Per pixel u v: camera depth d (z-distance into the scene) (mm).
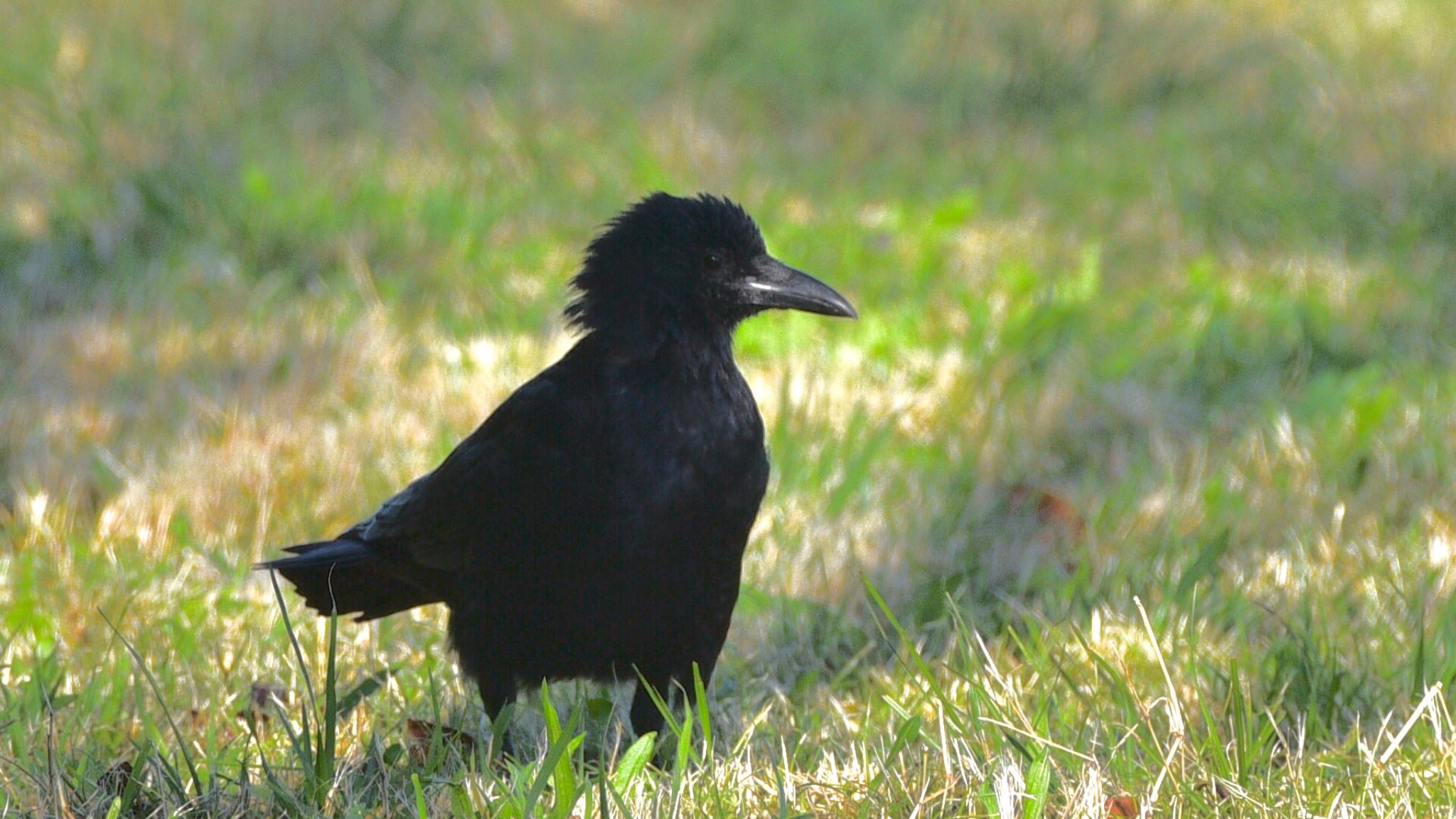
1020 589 8961
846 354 12500
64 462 10633
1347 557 9133
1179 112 18438
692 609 7301
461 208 14914
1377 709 7348
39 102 17031
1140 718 6934
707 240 7457
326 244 14281
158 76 17906
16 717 7344
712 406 7297
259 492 10156
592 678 7465
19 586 8984
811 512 10141
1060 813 6137
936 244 14508
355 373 12016
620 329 7344
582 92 18484
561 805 6039
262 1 19578
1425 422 10727
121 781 6629
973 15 20078
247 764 6824
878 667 8234
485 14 19969
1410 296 13234
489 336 12859
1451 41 19938
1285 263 14070
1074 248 14625
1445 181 15695
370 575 7965
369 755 6926
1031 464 10883
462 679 7840
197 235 14508
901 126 18250
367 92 18000
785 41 19766
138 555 9430
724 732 7625
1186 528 9750
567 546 7141
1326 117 17703
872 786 6430
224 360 12234
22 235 14594
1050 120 18516
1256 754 6574
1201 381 12031
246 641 8320
